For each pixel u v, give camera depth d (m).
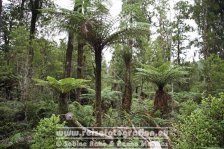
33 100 9.92
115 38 8.64
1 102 9.63
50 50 14.13
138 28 8.68
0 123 8.48
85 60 15.25
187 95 13.75
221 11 23.81
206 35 22.58
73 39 9.58
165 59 21.92
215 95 12.48
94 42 8.34
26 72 10.65
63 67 17.11
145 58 16.34
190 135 5.62
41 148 5.82
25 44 11.41
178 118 9.12
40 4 15.57
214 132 5.47
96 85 8.23
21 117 9.01
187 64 23.06
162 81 10.39
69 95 12.32
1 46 14.39
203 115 5.68
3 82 10.84
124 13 8.69
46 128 6.00
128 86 10.36
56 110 8.95
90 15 8.58
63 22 8.59
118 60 14.66
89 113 9.31
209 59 14.56
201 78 17.27
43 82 8.16
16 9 18.02
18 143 7.16
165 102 10.32
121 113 9.79
